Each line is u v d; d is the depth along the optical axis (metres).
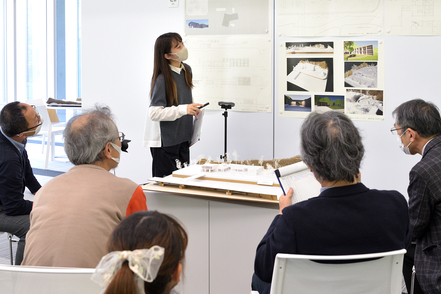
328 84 3.61
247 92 3.83
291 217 1.19
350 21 3.50
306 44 3.63
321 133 1.23
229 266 2.11
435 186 1.78
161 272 0.77
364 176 3.60
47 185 1.51
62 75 7.43
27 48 7.68
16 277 1.10
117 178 1.56
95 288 1.08
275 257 1.21
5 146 2.47
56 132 6.05
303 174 1.59
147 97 4.16
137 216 0.82
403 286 2.59
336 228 1.17
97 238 1.39
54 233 1.37
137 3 4.09
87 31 4.29
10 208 2.42
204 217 2.12
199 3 3.87
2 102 7.98
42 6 7.43
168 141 3.18
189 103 3.33
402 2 3.36
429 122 1.95
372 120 3.53
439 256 1.78
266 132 3.82
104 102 4.32
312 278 1.20
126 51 4.19
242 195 2.05
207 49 3.90
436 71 3.35
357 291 1.21
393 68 3.44
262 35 3.74
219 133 3.95
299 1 3.60
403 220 1.24
